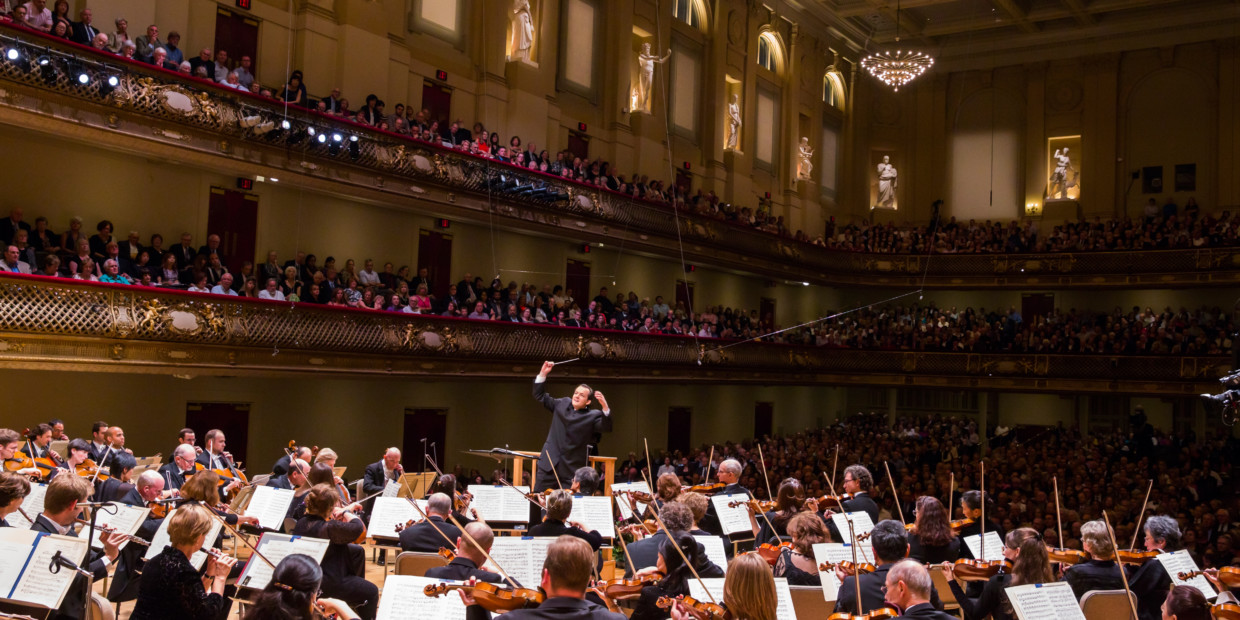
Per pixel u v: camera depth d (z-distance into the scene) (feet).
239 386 62.59
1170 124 114.73
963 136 126.72
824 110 123.95
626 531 28.27
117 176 56.70
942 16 120.37
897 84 102.22
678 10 101.96
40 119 47.88
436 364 65.10
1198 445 93.86
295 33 66.23
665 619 20.31
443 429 76.74
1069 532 57.41
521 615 16.30
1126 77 117.70
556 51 85.97
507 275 81.92
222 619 23.27
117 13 55.72
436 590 17.42
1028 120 122.42
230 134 55.98
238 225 62.95
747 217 103.30
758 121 112.57
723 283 108.58
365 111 64.85
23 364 45.24
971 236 116.37
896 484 78.43
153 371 50.55
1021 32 122.11
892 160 130.72
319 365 58.08
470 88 78.64
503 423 81.76
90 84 49.24
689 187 101.35
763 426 113.91
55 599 18.08
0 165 51.62
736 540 31.76
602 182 83.61
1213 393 95.25
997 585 22.94
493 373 69.15
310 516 25.54
